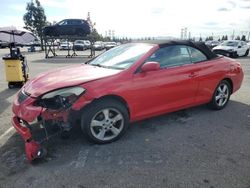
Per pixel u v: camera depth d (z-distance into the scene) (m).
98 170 3.14
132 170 3.14
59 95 3.49
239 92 7.12
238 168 3.18
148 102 4.11
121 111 3.85
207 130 4.36
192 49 4.79
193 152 3.59
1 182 2.91
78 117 3.58
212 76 4.95
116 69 4.09
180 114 5.13
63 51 36.72
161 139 4.00
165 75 4.22
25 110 3.46
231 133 4.24
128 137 4.08
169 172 3.09
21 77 8.05
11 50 7.97
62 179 2.96
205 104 5.43
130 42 5.01
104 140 3.80
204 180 2.93
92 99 3.52
